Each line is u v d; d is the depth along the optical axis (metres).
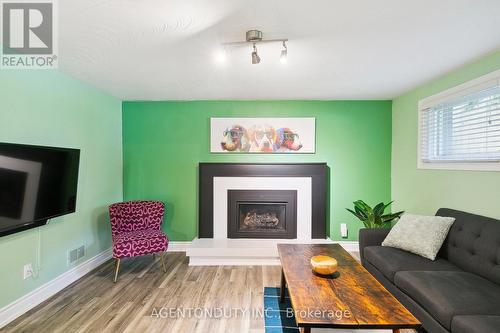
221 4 1.56
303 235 3.80
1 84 2.07
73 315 2.23
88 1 1.52
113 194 3.67
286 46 2.11
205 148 3.90
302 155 3.88
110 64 2.48
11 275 2.15
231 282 2.87
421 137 3.17
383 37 1.97
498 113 2.21
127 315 2.24
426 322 1.77
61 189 2.51
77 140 2.94
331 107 3.85
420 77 2.85
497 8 1.60
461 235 2.25
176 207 3.91
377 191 3.87
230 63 2.47
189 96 3.67
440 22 1.77
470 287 1.81
